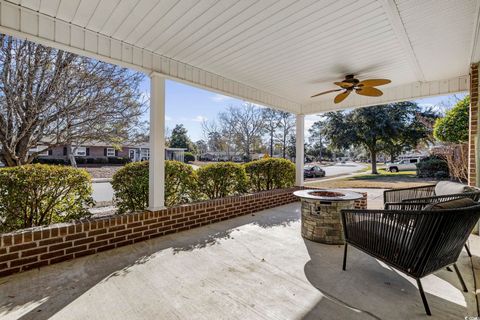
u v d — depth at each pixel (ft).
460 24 9.06
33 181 9.54
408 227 6.56
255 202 17.13
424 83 16.10
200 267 8.76
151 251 10.17
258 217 15.67
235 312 6.31
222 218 14.87
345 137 48.96
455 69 13.61
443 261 6.75
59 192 10.25
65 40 9.33
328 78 15.49
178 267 8.75
